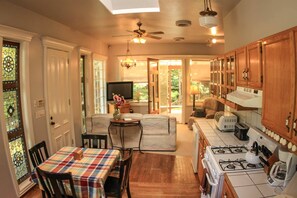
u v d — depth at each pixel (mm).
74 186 2203
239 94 2322
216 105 6645
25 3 2836
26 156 3211
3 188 2695
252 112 2904
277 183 1726
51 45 3662
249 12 2586
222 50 7234
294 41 1258
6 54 2887
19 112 3109
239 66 2434
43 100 3543
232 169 2018
